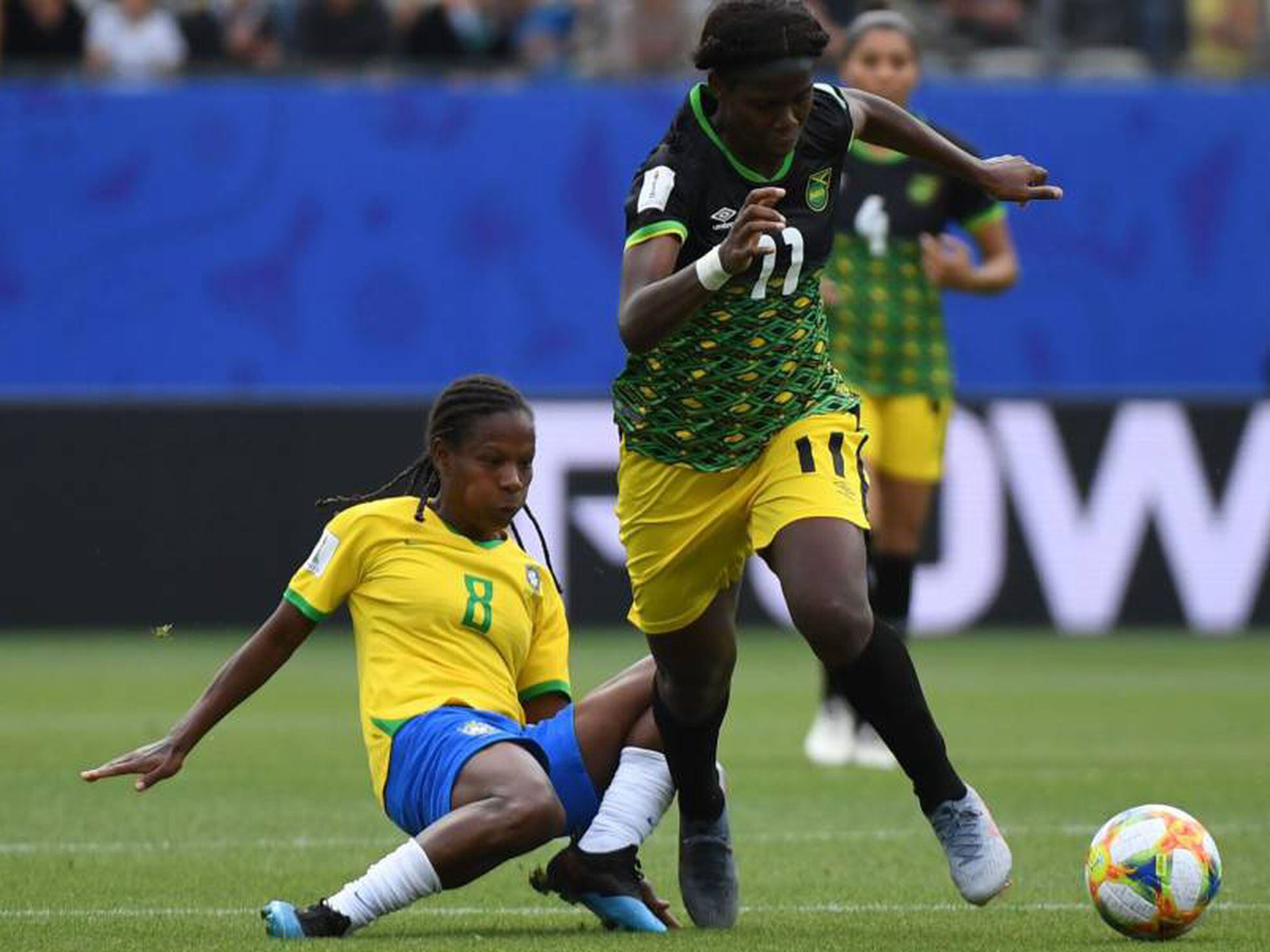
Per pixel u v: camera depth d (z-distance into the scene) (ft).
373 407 195.93
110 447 195.21
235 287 219.82
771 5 59.67
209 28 229.66
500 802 61.31
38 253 218.79
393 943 61.11
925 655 183.73
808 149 63.62
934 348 115.65
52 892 73.82
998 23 241.35
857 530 62.39
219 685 64.95
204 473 195.62
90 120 218.59
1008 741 127.13
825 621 60.80
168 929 65.10
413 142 219.82
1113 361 225.76
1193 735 130.41
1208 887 61.41
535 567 68.13
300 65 227.20
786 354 63.41
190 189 219.41
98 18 227.81
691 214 62.03
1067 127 224.94
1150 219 225.56
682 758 65.82
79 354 219.41
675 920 67.56
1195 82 225.35
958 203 116.78
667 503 64.28
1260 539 200.54
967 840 62.90
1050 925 66.23
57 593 195.21
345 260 219.82
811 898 73.15
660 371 63.31
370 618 65.87
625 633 196.54
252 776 111.14
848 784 107.76
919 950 60.39
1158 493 199.62
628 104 220.84
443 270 220.43
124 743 124.26
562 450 195.62
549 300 220.64
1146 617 199.82
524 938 62.90
